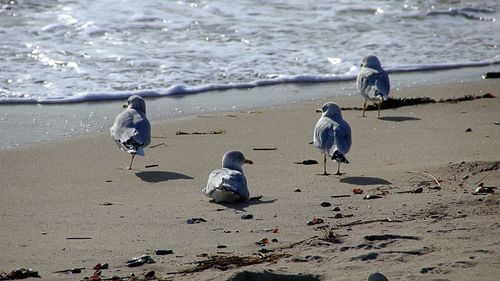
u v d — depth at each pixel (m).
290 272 7.86
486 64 20.58
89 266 8.48
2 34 20.58
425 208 10.15
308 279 7.75
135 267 8.40
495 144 13.79
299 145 14.30
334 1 24.78
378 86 16.30
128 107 13.93
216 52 20.33
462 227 9.23
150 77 18.50
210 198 11.17
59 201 11.23
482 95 17.88
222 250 8.89
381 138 14.54
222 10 23.45
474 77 19.48
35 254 8.91
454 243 8.65
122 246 9.15
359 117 16.28
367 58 17.17
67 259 8.72
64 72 18.50
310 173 12.45
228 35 21.55
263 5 24.14
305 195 11.15
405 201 10.55
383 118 16.14
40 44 20.11
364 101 17.61
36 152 13.84
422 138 14.45
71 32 21.02
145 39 20.91
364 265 8.08
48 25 21.36
